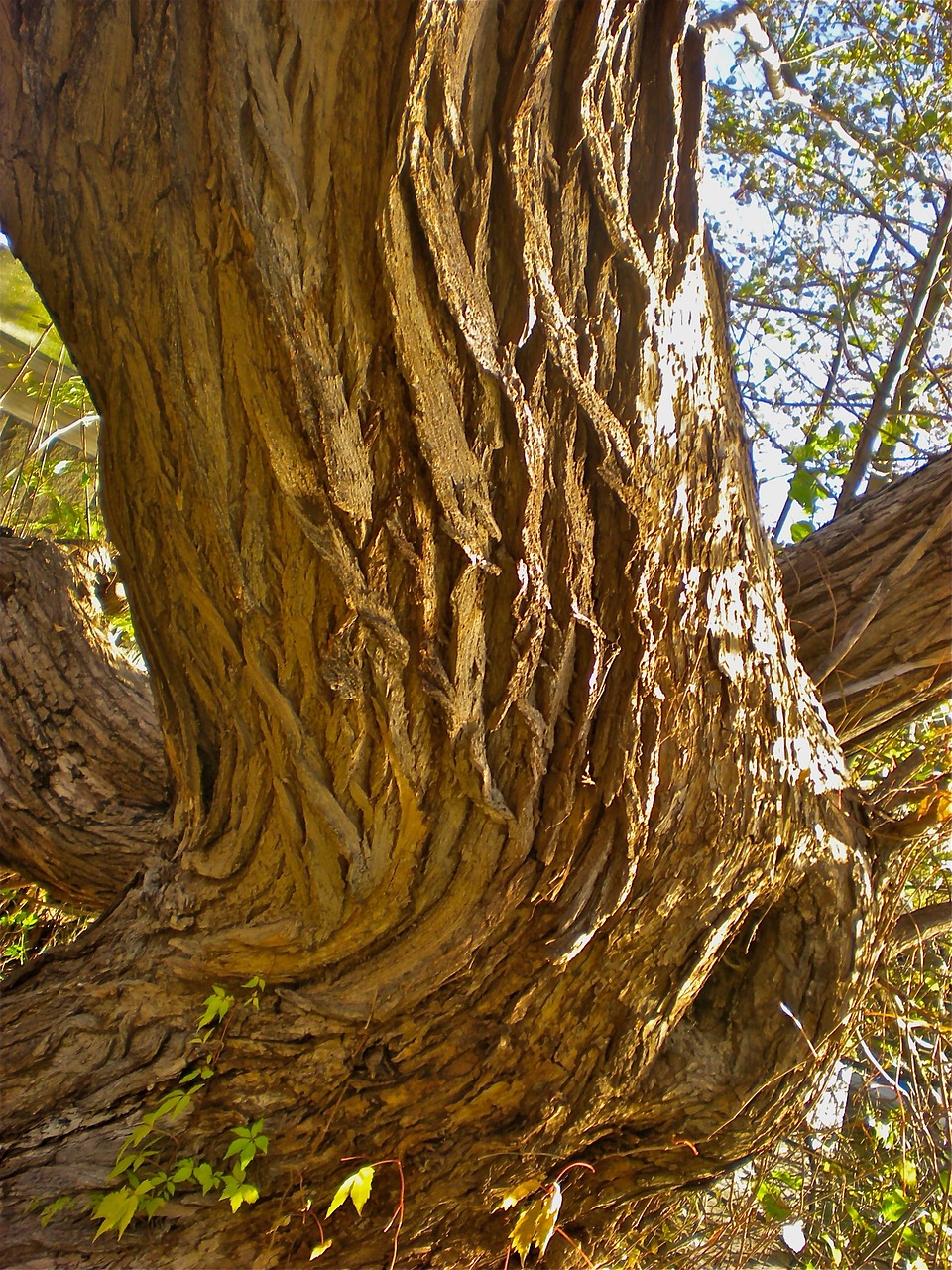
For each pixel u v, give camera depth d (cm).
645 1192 111
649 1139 104
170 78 64
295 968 94
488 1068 97
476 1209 103
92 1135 93
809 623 117
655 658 84
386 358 70
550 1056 96
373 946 93
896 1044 143
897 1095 134
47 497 233
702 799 89
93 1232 90
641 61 75
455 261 69
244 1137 89
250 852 93
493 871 88
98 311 72
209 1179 89
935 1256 129
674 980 95
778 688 94
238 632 83
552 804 86
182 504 78
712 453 86
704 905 93
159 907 99
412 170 65
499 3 67
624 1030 96
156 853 104
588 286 76
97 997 97
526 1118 99
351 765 84
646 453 79
